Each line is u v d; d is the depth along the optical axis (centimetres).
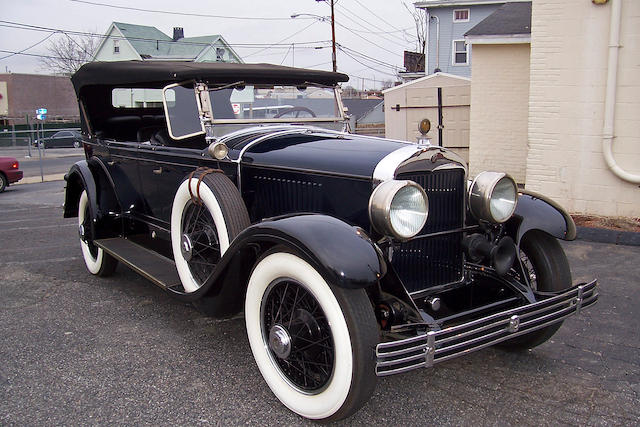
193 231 382
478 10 2520
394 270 287
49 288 516
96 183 525
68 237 751
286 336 285
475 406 301
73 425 285
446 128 1348
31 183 1592
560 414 292
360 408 277
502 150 1072
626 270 528
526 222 348
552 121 730
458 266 344
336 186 321
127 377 336
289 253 282
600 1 670
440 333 256
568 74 709
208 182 356
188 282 374
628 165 686
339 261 256
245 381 330
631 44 659
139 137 500
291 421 288
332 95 490
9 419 291
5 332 409
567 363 350
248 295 312
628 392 314
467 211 341
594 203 718
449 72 2623
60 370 346
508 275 344
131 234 529
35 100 5641
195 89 414
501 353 366
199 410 299
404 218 286
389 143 355
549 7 706
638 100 665
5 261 620
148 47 3975
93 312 449
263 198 372
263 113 446
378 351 247
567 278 358
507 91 1048
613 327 403
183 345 382
